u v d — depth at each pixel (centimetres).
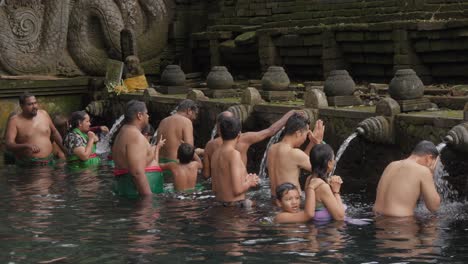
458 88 1129
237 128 858
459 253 618
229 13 1731
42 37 1683
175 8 1833
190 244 660
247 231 707
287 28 1502
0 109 1587
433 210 759
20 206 855
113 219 774
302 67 1528
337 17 1446
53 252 639
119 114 1552
